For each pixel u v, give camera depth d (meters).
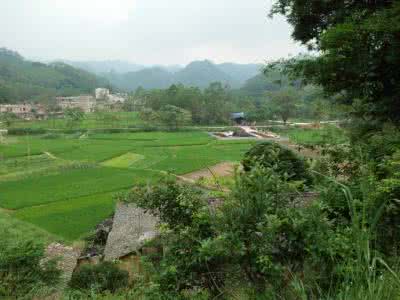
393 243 4.93
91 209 31.06
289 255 4.36
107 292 9.17
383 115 12.23
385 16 10.80
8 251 11.87
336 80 13.02
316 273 4.15
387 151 7.18
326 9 14.80
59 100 168.38
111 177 44.06
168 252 5.32
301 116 108.69
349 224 4.99
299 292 3.84
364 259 3.81
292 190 4.84
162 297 4.94
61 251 21.97
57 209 31.31
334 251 4.07
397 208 5.00
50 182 42.16
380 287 3.41
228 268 4.80
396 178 5.66
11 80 193.25
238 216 4.46
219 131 99.81
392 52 10.85
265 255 4.21
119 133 95.00
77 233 25.28
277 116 115.00
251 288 4.48
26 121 120.69
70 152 64.12
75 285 12.21
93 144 73.94
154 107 125.19
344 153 7.11
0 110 135.25
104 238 23.56
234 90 180.62
